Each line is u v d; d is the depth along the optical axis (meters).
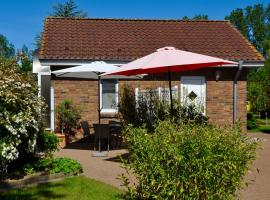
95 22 22.50
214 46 20.53
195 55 12.24
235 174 6.39
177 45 20.45
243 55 19.61
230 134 6.53
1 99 8.92
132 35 21.27
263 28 74.00
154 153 6.26
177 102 14.32
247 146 6.56
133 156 6.53
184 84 18.91
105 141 16.53
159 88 18.44
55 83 18.19
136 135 6.62
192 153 6.14
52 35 20.41
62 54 18.36
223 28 22.89
